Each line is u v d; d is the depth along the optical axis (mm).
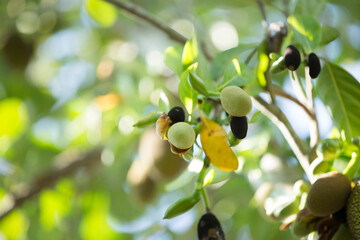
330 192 593
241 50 684
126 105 1074
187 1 1271
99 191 1260
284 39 679
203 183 610
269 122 924
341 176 599
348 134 661
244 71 634
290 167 866
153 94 1059
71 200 1250
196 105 617
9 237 1225
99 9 1216
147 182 1052
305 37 649
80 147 1206
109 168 1188
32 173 1209
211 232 595
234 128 588
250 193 1083
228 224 1114
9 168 1189
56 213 1246
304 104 669
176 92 1042
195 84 601
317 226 610
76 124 1228
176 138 578
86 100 1261
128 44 1214
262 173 875
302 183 663
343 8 1203
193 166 629
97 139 1132
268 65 662
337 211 600
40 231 1228
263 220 1036
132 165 1092
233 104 584
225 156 588
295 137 657
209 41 1219
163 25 808
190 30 1226
